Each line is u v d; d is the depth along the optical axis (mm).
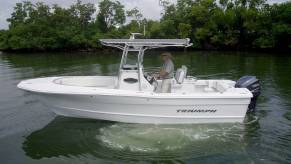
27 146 6211
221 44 45469
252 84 7531
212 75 15648
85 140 6371
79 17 52438
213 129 6781
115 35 47219
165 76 7238
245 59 25734
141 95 6539
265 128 6922
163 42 6848
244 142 6188
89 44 46562
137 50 7188
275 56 29469
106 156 5676
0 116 8102
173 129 6770
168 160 5500
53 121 7551
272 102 9117
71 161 5539
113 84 8094
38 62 24969
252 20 42969
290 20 40094
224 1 47250
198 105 6699
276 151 5793
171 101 6617
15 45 44781
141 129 6797
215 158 5562
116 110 6852
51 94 6699
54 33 46562
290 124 7180
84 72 17922
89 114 7035
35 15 50406
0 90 11461
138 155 5691
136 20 49562
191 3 49750
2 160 5625
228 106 6762
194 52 38000
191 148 5945
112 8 51938
